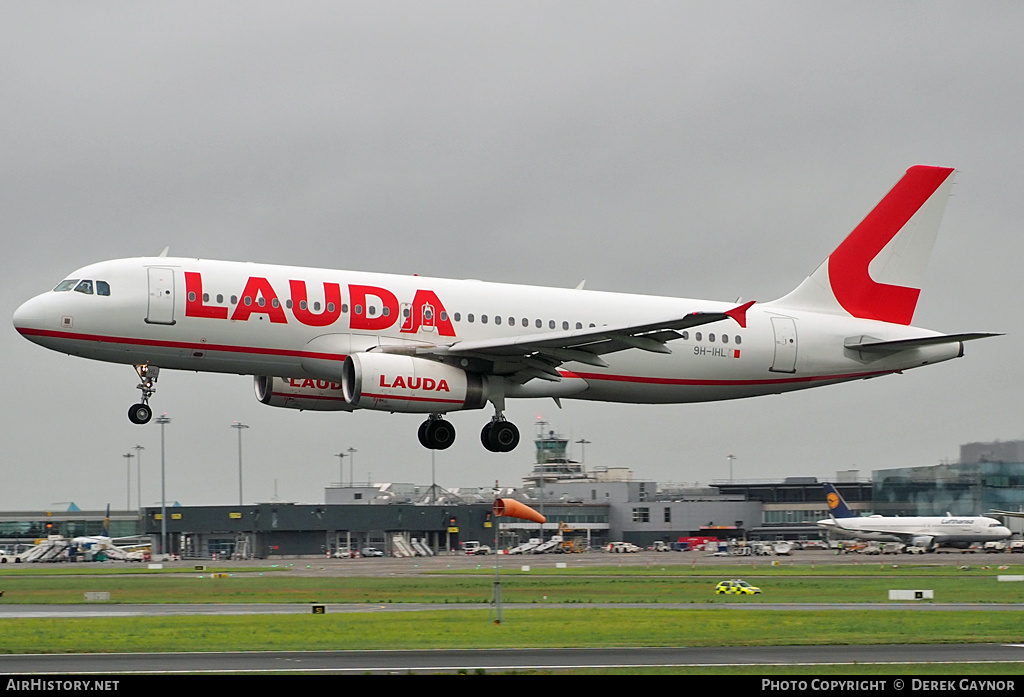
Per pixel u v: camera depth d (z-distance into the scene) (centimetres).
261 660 8925
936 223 18700
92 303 14062
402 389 14538
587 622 12069
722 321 17225
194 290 14362
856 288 18338
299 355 14838
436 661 8881
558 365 15550
